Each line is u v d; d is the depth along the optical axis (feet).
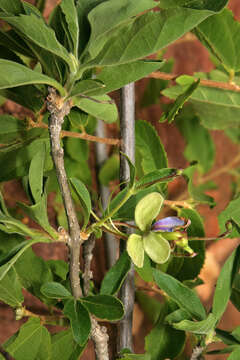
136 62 1.60
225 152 3.24
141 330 2.56
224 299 1.73
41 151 1.58
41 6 2.00
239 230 1.75
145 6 1.45
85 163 2.19
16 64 1.48
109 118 1.73
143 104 2.63
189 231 1.94
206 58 3.18
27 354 1.79
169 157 2.97
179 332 1.89
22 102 1.81
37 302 2.33
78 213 2.22
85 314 1.60
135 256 1.57
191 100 2.04
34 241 1.58
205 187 3.08
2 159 1.85
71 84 1.54
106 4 1.44
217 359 2.94
